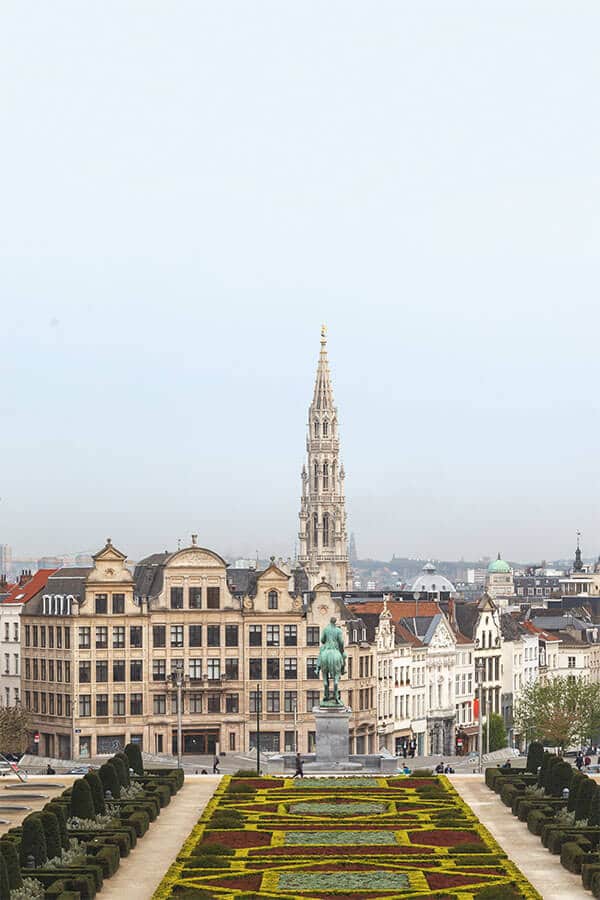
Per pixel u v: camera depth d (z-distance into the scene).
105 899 110.69
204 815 147.38
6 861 104.75
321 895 110.50
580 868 119.56
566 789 152.75
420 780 175.75
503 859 123.94
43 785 177.25
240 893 110.50
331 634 192.25
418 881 114.62
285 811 150.00
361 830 138.62
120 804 148.75
